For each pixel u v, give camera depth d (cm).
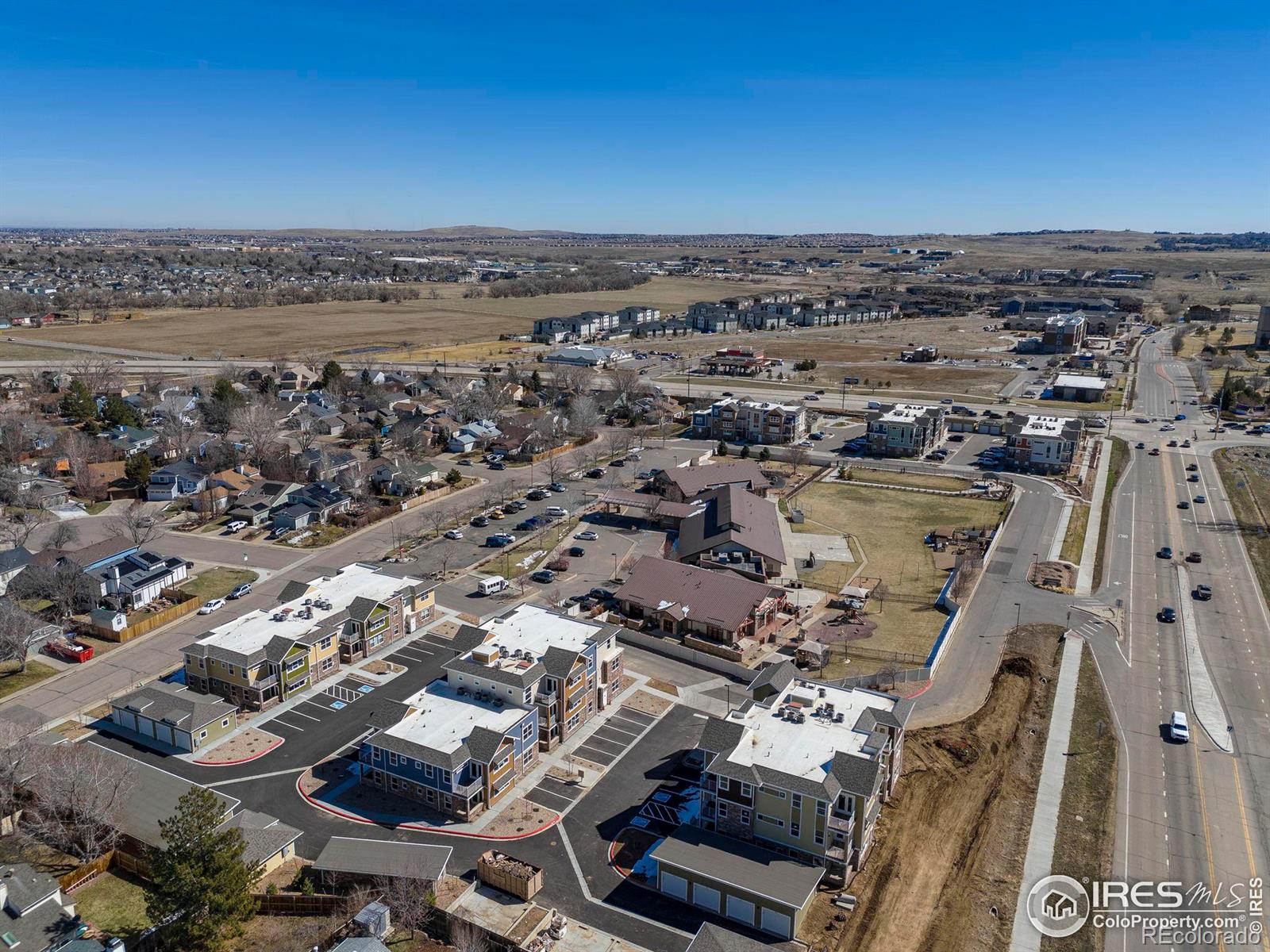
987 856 6694
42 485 14588
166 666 9469
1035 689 9044
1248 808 7250
